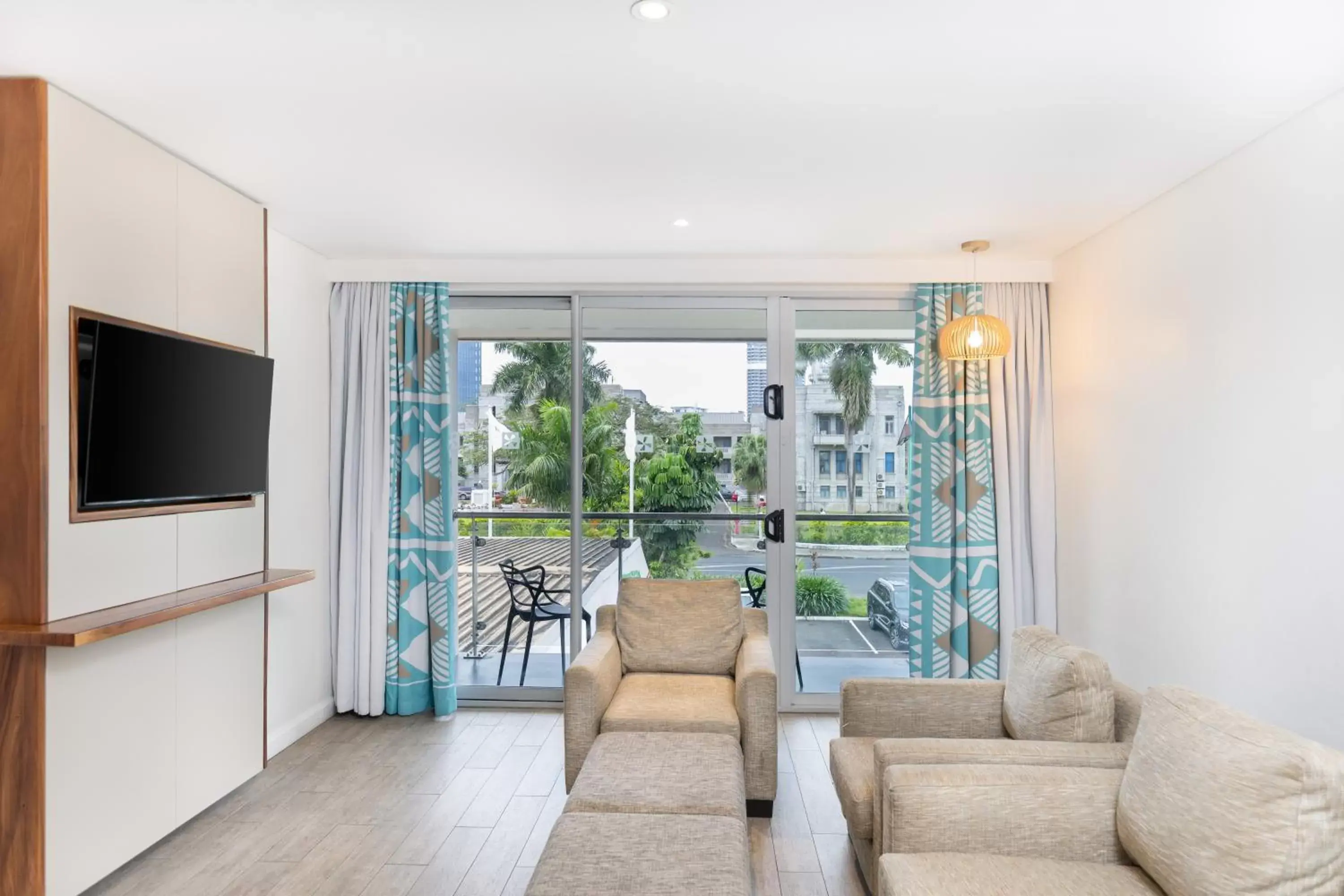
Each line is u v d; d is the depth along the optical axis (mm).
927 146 2926
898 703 2912
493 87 2471
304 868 2781
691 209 3658
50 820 2383
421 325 4578
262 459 3447
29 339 2357
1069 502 4316
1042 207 3607
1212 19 2062
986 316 4074
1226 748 1666
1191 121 2680
